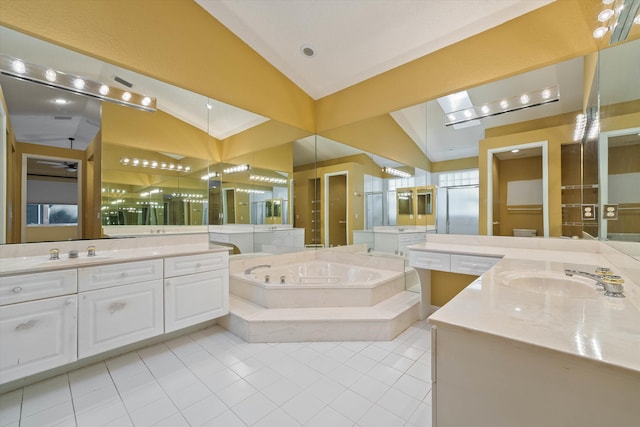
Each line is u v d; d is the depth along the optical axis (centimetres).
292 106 381
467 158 270
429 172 295
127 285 204
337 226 386
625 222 143
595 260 184
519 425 72
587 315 87
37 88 201
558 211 222
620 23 137
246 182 341
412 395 170
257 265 352
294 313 255
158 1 250
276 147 371
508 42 238
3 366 157
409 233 315
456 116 274
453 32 261
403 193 317
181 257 234
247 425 146
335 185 387
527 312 90
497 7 231
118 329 199
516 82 238
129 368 199
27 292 164
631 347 66
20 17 187
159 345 234
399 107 314
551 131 223
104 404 163
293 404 162
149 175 261
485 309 92
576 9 207
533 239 236
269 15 279
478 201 264
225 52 301
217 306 256
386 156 330
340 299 271
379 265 344
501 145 249
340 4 257
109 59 223
